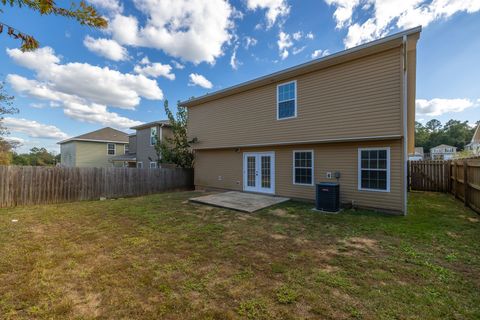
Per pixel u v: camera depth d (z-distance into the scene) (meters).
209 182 13.04
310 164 8.84
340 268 3.47
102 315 2.42
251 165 10.98
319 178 8.58
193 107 13.27
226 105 11.40
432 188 11.55
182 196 10.84
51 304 2.60
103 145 27.25
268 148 10.25
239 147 11.02
